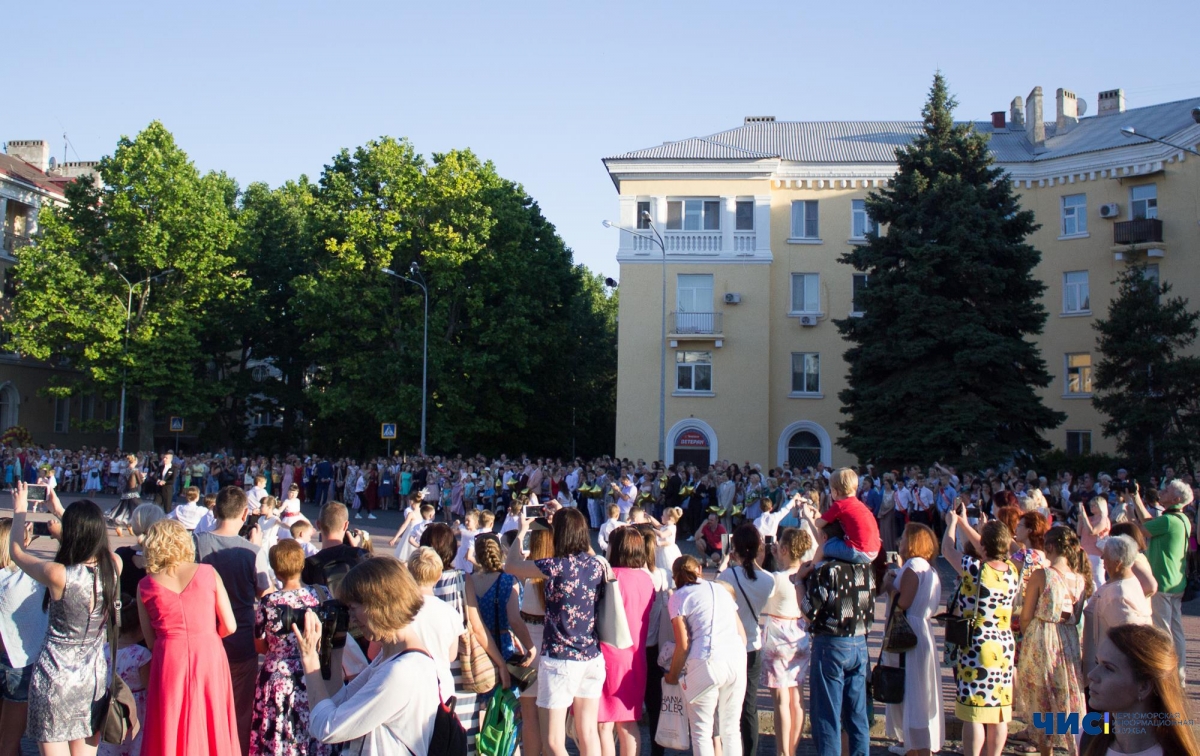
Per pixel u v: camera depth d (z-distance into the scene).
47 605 6.01
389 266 44.59
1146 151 37.78
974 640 6.99
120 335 47.09
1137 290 32.41
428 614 5.36
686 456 40.06
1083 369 39.25
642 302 40.34
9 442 46.53
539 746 7.17
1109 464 32.97
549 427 53.50
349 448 51.38
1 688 6.38
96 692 5.91
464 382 44.00
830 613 6.91
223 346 53.69
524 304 44.75
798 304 40.94
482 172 45.41
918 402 30.34
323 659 5.72
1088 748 3.67
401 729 4.41
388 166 44.53
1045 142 43.06
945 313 30.36
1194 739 3.38
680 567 6.90
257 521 9.55
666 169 40.38
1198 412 31.06
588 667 6.52
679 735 7.00
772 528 13.70
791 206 41.09
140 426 49.56
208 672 5.52
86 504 6.00
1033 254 30.91
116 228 47.38
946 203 31.17
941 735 7.60
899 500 24.06
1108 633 3.62
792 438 40.72
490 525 11.45
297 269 54.94
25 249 47.28
